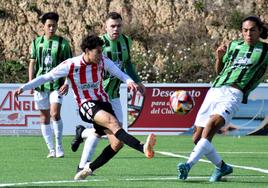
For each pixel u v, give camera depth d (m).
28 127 47.06
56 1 74.25
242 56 22.36
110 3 74.81
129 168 26.55
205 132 21.95
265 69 22.67
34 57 31.03
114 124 20.59
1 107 46.78
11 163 28.41
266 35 22.59
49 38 30.86
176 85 47.88
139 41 72.06
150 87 47.78
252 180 22.45
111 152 22.03
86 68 21.19
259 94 48.34
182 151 35.75
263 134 48.62
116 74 21.44
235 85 22.34
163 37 72.62
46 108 31.55
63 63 21.34
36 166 27.14
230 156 32.94
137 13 74.44
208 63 68.81
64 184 21.09
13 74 67.31
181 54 69.62
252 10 75.19
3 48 71.19
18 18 72.88
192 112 47.94
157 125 47.97
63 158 30.95
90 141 22.92
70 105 46.94
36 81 21.25
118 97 25.95
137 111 47.72
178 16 74.62
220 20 74.25
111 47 26.08
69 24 72.94
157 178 22.97
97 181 21.91
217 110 22.19
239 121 48.44
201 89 47.78
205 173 24.67
